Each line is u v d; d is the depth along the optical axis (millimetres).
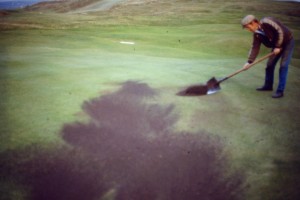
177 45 14273
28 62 7266
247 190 2736
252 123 4016
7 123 3848
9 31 15875
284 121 4066
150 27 23203
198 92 5000
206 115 4258
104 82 5637
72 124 3893
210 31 19391
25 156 3180
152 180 2936
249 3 58750
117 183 2883
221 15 40281
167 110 4402
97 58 8344
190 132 3783
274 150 3346
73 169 3043
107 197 2701
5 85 5352
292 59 9875
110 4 66938
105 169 3066
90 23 27094
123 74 6258
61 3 83062
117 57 8719
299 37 16656
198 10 47125
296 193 2635
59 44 11633
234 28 20078
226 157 3252
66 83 5535
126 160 3217
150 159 3244
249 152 3324
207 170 3066
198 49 13469
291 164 3066
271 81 5203
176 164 3168
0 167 2994
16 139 3473
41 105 4457
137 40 15242
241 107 4543
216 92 5188
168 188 2836
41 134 3607
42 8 79812
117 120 4070
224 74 6492
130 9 51500
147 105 4559
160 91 5176
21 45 10922
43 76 5984
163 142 3562
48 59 7781
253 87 5543
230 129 3857
